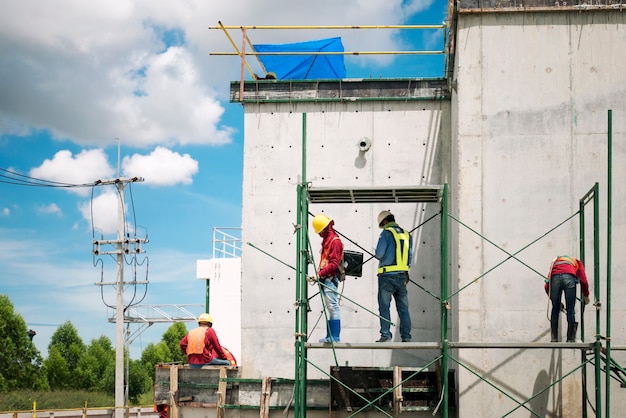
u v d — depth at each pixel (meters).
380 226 12.94
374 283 14.45
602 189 12.49
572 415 12.04
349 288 14.47
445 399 11.39
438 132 14.77
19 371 54.88
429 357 14.10
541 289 12.32
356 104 14.96
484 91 12.75
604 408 12.15
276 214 14.80
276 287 14.61
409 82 14.88
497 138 12.65
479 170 12.61
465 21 12.91
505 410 12.10
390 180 14.72
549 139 12.61
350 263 12.97
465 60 12.82
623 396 12.17
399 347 11.63
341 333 14.36
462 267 12.45
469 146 12.67
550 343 11.41
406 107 14.88
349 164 14.81
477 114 12.72
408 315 12.65
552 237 12.42
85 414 34.97
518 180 12.55
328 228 12.46
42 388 55.97
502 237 12.47
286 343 14.45
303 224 11.81
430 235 14.52
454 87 13.75
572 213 12.46
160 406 14.26
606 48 12.71
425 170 14.69
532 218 12.48
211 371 13.91
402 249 12.64
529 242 12.44
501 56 12.80
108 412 36.47
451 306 13.49
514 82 12.74
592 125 12.60
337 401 12.86
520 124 12.66
